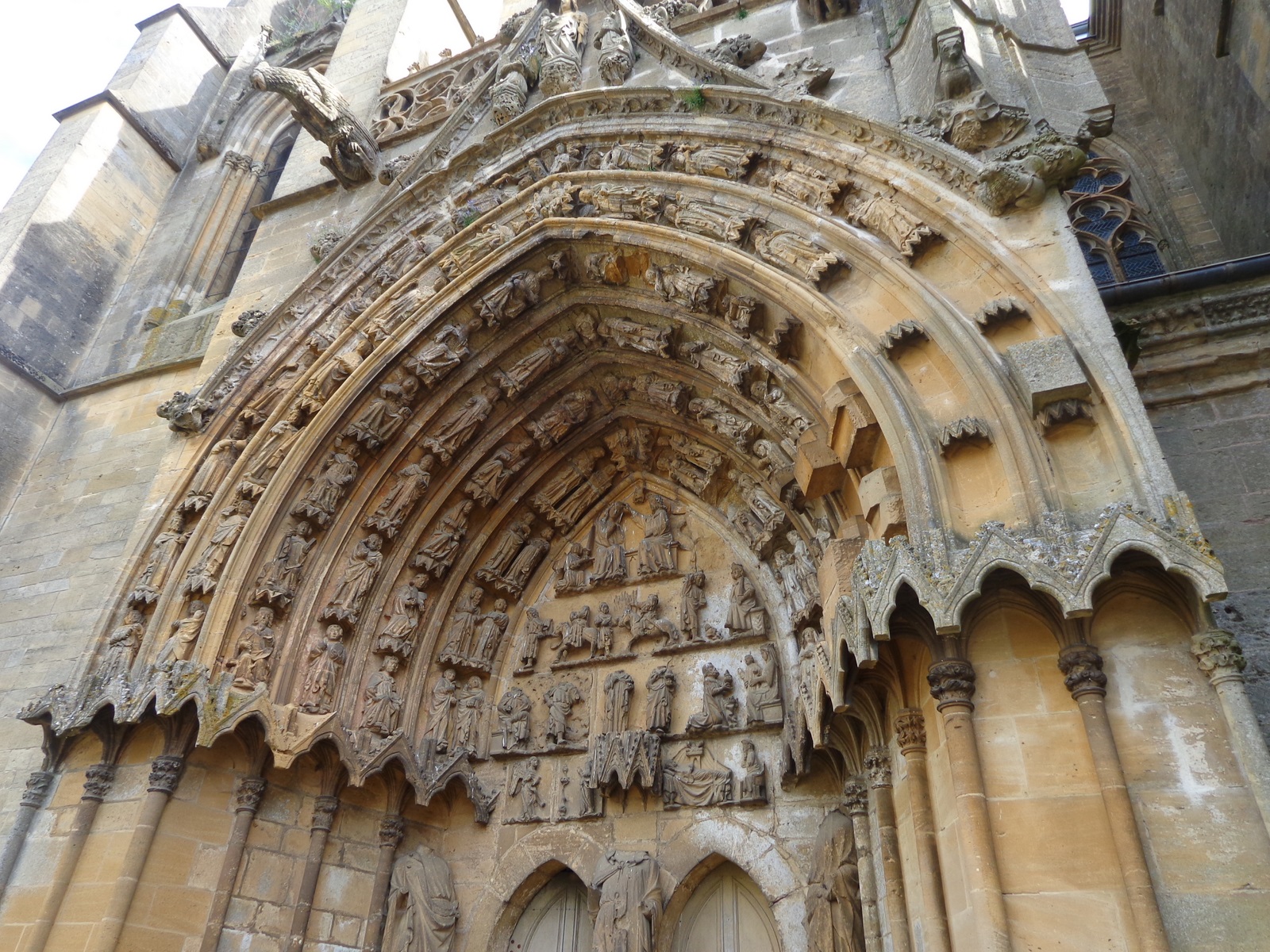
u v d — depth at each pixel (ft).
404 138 52.60
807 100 34.96
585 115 43.19
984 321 25.73
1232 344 29.53
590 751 37.55
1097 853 18.80
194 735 34.12
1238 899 17.49
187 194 73.77
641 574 41.75
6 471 52.31
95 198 67.36
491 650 41.73
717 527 41.83
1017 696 21.09
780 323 32.86
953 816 21.12
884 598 21.49
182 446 42.27
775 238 33.65
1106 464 22.38
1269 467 27.09
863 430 27.25
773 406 34.40
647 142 40.52
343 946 34.30
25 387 55.26
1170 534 19.65
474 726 39.91
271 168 77.25
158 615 36.58
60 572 46.80
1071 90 35.40
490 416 43.04
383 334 41.22
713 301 36.24
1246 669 23.54
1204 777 18.81
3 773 39.96
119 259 67.97
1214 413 28.86
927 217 29.66
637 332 40.63
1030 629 21.84
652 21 44.83
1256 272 29.68
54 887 31.63
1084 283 25.54
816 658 26.45
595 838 35.83
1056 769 19.97
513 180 43.86
